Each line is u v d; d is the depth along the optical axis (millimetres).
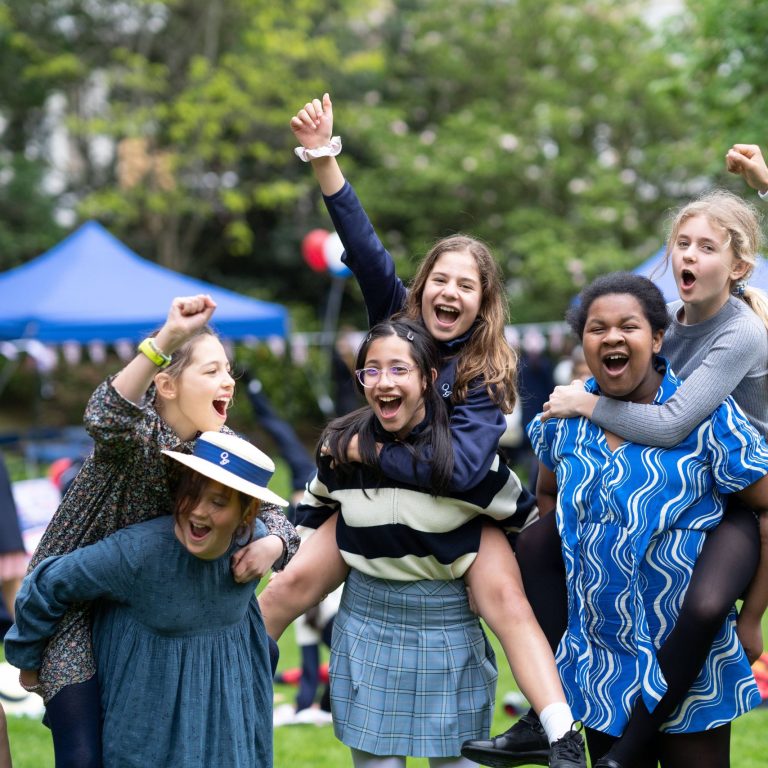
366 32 36844
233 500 4852
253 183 34500
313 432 32625
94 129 30719
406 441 5562
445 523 5523
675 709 5176
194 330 4715
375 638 5660
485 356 5777
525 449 20703
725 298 5555
